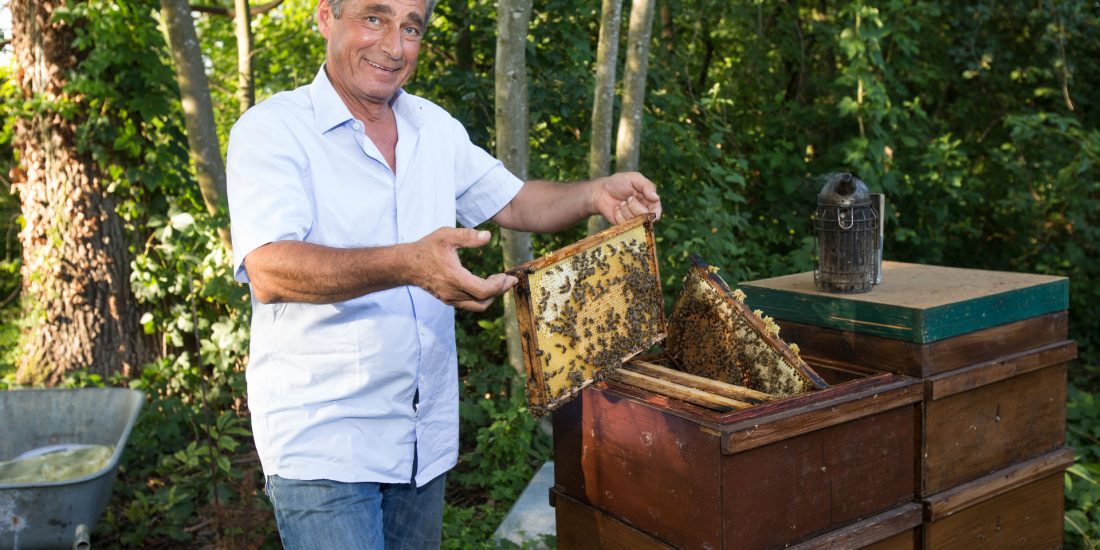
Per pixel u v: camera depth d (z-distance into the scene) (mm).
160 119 5191
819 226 2199
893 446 1948
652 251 1903
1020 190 6738
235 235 1581
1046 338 2244
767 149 6430
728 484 1670
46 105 4816
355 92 1700
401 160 1785
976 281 2258
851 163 5953
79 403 3596
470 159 2021
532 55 4996
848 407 1817
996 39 6812
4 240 6938
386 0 1632
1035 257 6809
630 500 1921
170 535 3506
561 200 2018
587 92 5004
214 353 4930
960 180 6359
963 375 2012
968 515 2094
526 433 3857
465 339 4840
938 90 7305
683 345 2127
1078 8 6559
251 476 3217
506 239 4047
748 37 7055
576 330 1737
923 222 6594
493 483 3775
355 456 1694
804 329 2221
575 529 2109
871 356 2066
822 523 1830
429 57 5762
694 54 7320
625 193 1916
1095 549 2900
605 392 1955
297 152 1646
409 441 1786
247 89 6344
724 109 6480
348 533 1690
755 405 1731
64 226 4930
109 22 4723
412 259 1354
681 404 1793
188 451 3816
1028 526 2256
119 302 5047
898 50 6613
